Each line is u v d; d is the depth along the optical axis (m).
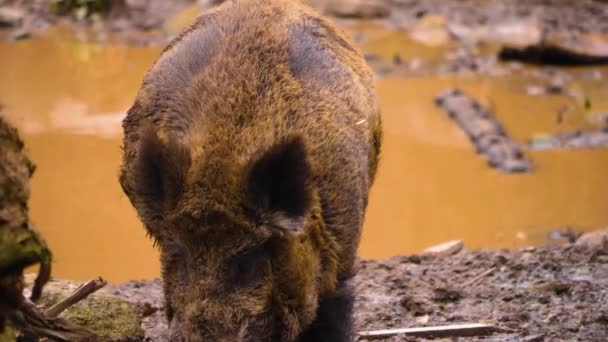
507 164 19.50
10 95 23.14
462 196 18.11
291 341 7.52
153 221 7.50
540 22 30.39
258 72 8.15
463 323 10.88
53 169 18.73
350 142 8.44
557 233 16.44
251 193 7.23
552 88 24.62
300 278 7.47
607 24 30.44
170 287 7.34
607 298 11.45
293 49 8.55
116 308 9.81
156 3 32.28
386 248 15.88
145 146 7.48
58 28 30.19
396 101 23.31
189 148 7.55
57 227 16.39
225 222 7.18
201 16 9.38
